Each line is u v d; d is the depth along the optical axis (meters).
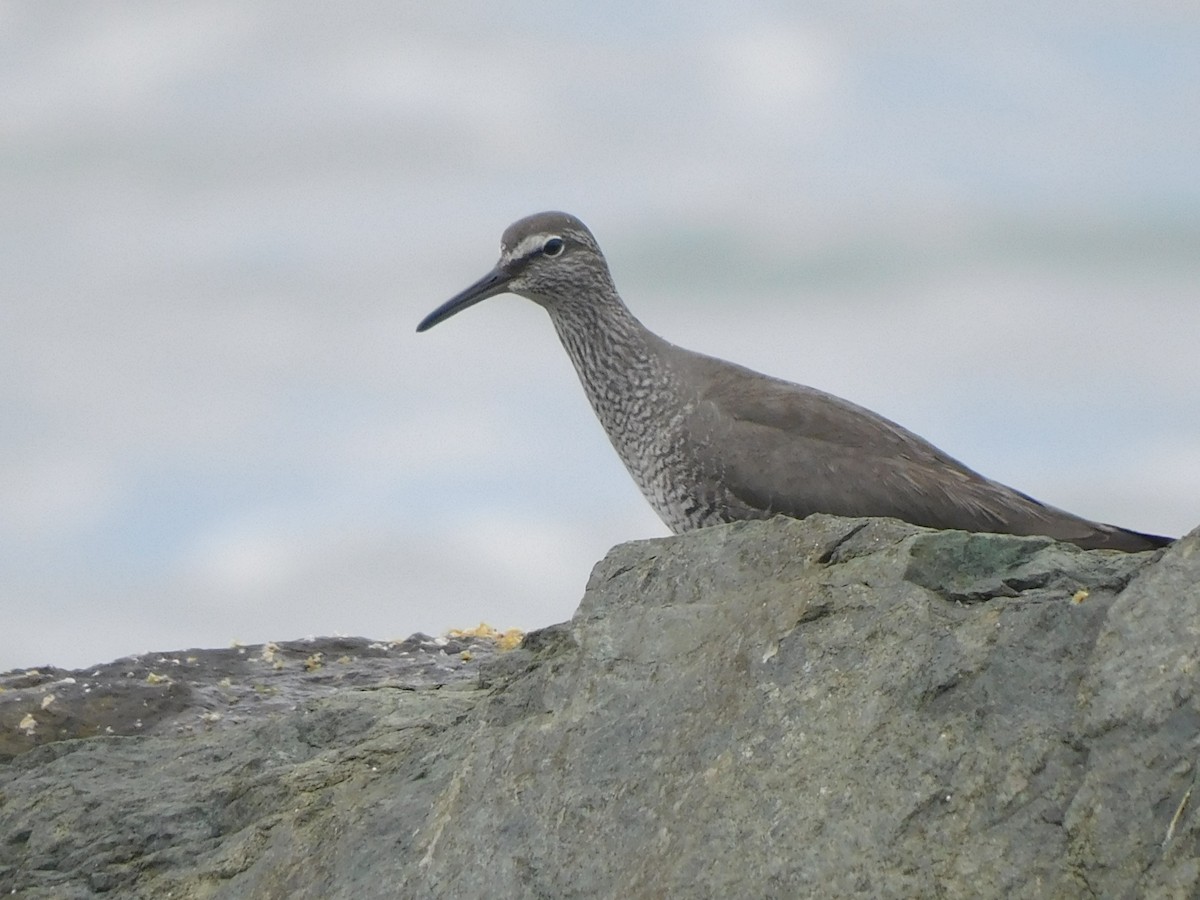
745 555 12.20
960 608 11.02
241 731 13.78
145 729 14.70
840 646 10.96
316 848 11.95
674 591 12.30
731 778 10.66
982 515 14.25
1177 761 9.62
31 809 13.20
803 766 10.51
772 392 15.31
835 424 14.92
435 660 16.25
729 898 10.13
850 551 11.71
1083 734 9.98
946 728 10.33
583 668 11.84
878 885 9.89
